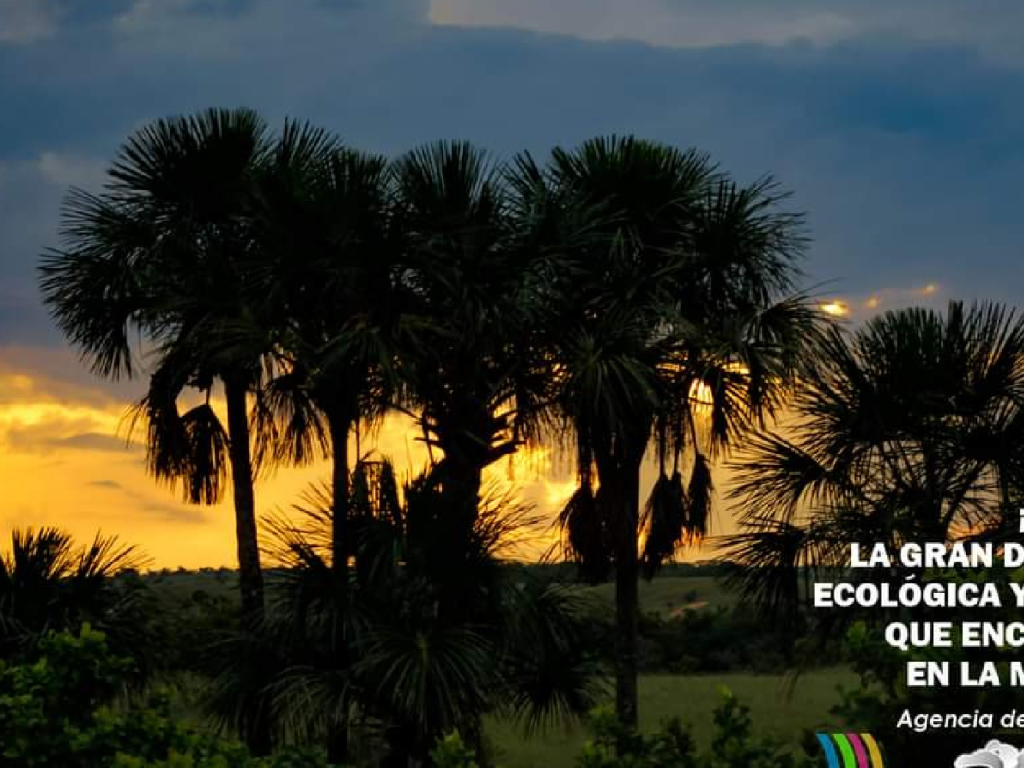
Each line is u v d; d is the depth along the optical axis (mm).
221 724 15641
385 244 16609
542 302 17578
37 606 14570
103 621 14914
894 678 7891
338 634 15391
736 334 17688
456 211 17125
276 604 15758
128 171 18547
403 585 15234
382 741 15672
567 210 18062
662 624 43938
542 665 15844
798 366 17375
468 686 14844
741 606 15461
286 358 17047
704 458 18578
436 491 15695
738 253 18625
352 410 17344
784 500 15281
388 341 16594
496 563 15312
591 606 16156
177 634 15984
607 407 17625
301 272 16953
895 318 15125
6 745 8398
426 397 17672
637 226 19141
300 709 14672
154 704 9211
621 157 19250
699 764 8008
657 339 18250
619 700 18172
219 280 17719
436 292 17438
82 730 8930
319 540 15617
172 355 18141
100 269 18422
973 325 14969
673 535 18641
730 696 8094
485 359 17953
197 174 18250
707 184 19500
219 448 18875
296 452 19344
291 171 17469
